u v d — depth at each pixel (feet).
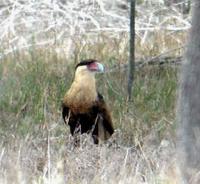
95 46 79.05
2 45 79.77
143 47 79.82
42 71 71.15
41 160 52.60
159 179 44.73
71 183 47.78
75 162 52.06
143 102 66.90
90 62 60.64
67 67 73.05
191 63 40.81
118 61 75.56
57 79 70.33
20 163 49.65
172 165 45.75
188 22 82.79
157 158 51.93
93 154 54.08
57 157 51.93
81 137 57.98
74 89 60.54
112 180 45.85
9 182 43.73
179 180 42.37
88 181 48.62
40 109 64.80
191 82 41.04
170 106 65.92
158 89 69.05
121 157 53.36
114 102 67.46
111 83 70.69
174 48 77.51
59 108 65.62
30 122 61.77
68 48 79.46
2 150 51.55
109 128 60.75
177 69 72.54
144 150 55.47
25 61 74.74
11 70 72.38
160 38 80.84
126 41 80.07
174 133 57.21
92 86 60.34
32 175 48.39
